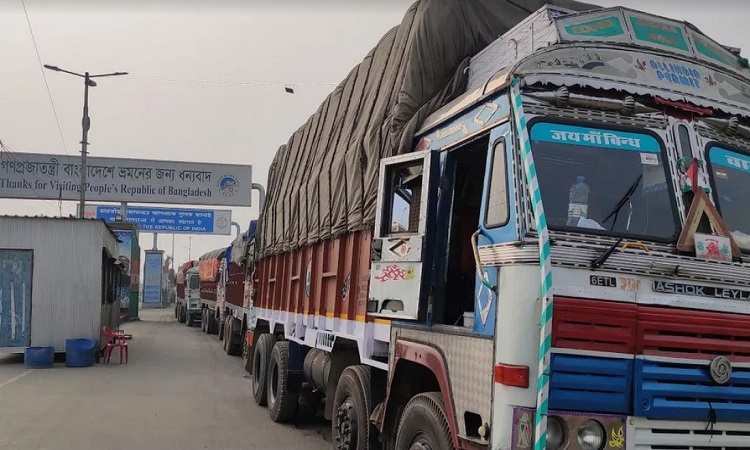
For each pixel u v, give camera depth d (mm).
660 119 3982
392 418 5094
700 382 3414
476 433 3727
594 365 3254
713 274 3559
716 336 3469
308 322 8227
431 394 4383
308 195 8531
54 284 17141
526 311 3318
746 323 3525
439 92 5438
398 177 5195
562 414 3217
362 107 7070
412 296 4602
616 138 3840
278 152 12398
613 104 3904
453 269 4676
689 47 4309
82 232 17438
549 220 3514
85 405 10820
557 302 3246
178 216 45031
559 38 4008
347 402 6188
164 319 42781
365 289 6020
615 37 4141
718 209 3871
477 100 4219
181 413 10219
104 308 18844
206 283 31062
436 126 4895
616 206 3639
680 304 3438
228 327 20438
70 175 38094
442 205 4660
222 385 13531
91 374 15016
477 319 3818
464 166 4785
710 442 3416
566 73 3869
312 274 8133
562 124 3795
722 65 4395
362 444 5734
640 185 3744
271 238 11445
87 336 17281
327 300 7395
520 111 3680
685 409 3354
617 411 3289
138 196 38781
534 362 3264
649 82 4035
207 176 39812
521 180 3555
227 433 8820
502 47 4781
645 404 3291
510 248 3492
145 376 14750
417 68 5465
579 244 3436
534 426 3195
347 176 6789
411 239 4699
